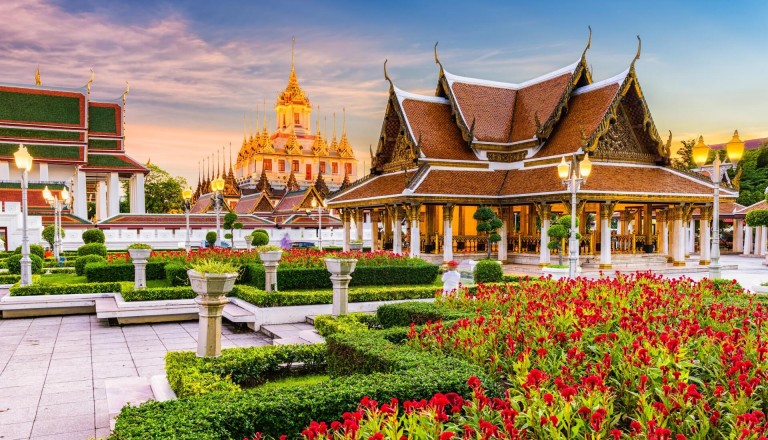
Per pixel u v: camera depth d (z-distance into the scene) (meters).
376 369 8.66
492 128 41.31
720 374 7.42
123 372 12.42
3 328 17.47
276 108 136.88
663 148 37.28
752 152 74.69
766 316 10.71
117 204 61.94
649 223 39.28
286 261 21.42
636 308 11.83
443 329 9.86
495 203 37.78
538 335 9.15
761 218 49.06
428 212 40.38
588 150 34.47
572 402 5.85
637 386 6.56
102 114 63.16
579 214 32.44
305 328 16.88
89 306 20.23
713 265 19.05
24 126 58.88
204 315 10.64
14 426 9.21
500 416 5.80
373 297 18.98
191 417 6.34
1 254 33.47
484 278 23.39
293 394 7.02
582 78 39.25
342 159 134.12
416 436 5.33
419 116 40.66
